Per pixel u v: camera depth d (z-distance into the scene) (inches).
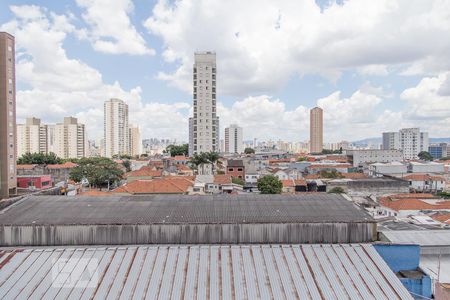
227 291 868.0
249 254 1030.4
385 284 905.5
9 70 2795.3
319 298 848.9
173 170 5236.2
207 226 1109.1
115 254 1022.4
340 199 1326.3
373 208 2751.0
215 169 5502.0
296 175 4522.6
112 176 3722.9
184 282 900.6
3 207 1254.3
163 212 1197.7
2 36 2751.0
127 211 1206.3
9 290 872.9
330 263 992.2
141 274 931.3
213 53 6643.7
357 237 1122.0
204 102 6565.0
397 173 4901.6
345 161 6884.8
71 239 1098.1
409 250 1079.6
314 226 1117.7
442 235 1290.6
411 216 2124.8
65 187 2674.7
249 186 3814.0
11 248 1067.3
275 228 1116.5
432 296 960.9
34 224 1095.6
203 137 6569.9
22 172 4338.1
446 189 4013.3
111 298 843.4
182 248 1055.6
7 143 2741.1
